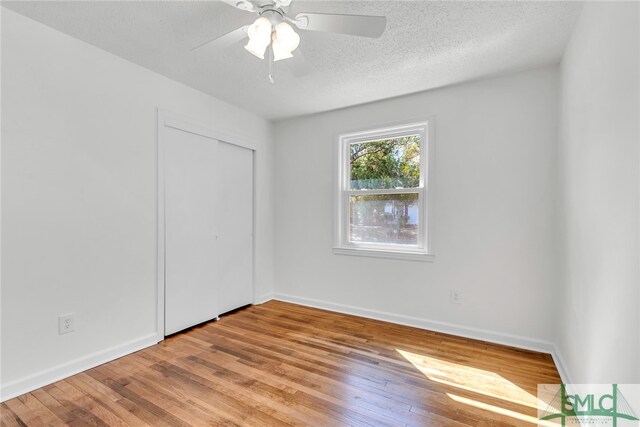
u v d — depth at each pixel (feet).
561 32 6.40
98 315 7.18
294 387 6.25
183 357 7.56
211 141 10.09
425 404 5.71
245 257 11.64
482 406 5.67
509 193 8.43
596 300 4.72
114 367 7.04
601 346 4.49
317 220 11.69
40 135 6.26
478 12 5.82
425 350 8.00
